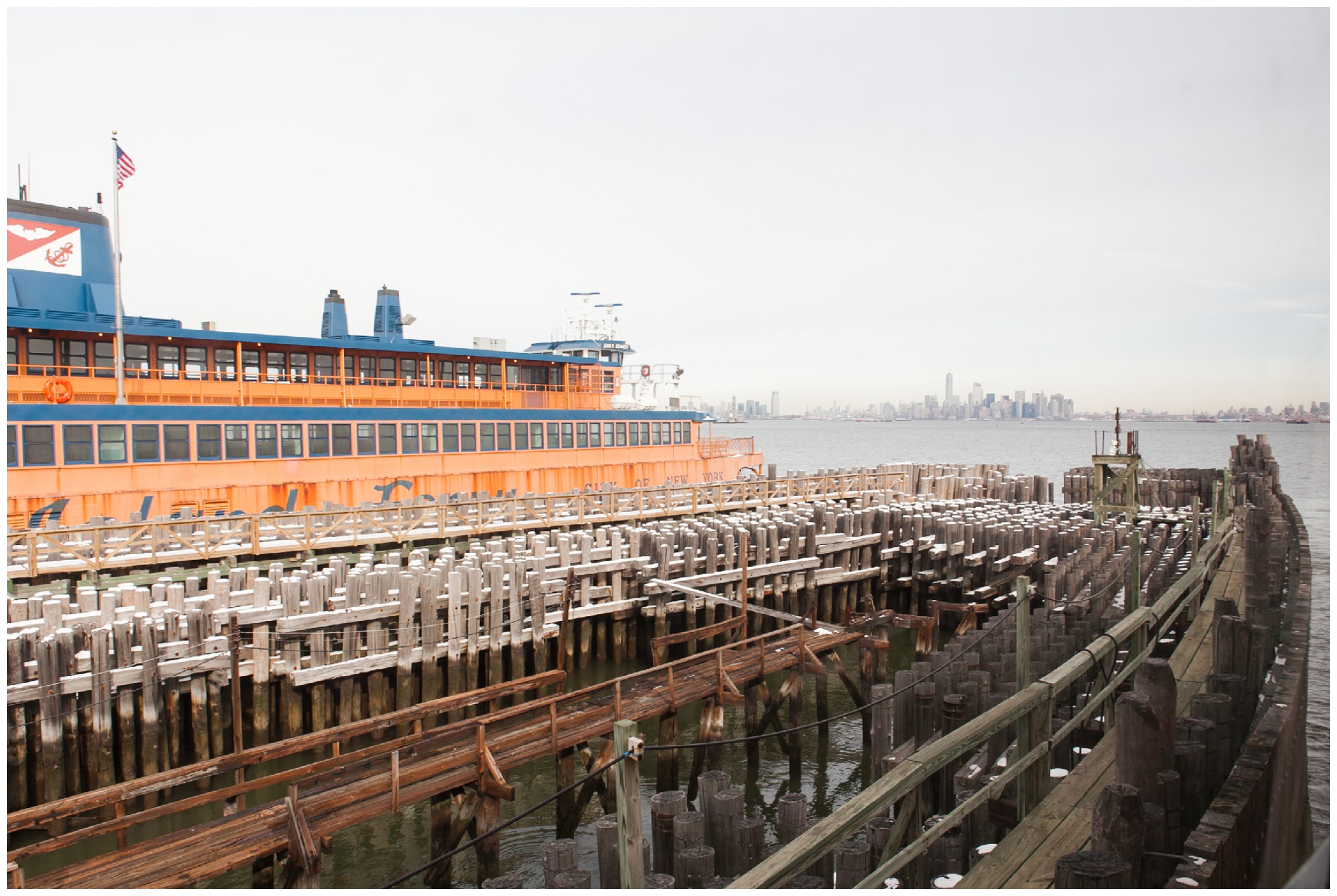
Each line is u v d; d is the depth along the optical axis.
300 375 32.09
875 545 30.59
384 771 12.96
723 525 27.31
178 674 16.30
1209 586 20.66
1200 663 13.81
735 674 17.83
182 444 26.89
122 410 25.69
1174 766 8.54
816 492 40.62
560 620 21.59
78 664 15.41
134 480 25.80
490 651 20.17
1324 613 17.28
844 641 20.22
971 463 106.88
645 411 41.19
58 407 24.61
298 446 29.44
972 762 11.89
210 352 29.89
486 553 21.91
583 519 30.00
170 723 16.41
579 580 22.89
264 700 17.39
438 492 33.09
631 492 32.34
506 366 38.34
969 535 30.48
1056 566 28.28
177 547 23.25
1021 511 38.09
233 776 16.98
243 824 11.61
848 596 29.97
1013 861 8.00
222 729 17.11
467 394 36.25
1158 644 17.25
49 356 26.86
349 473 30.67
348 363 33.34
